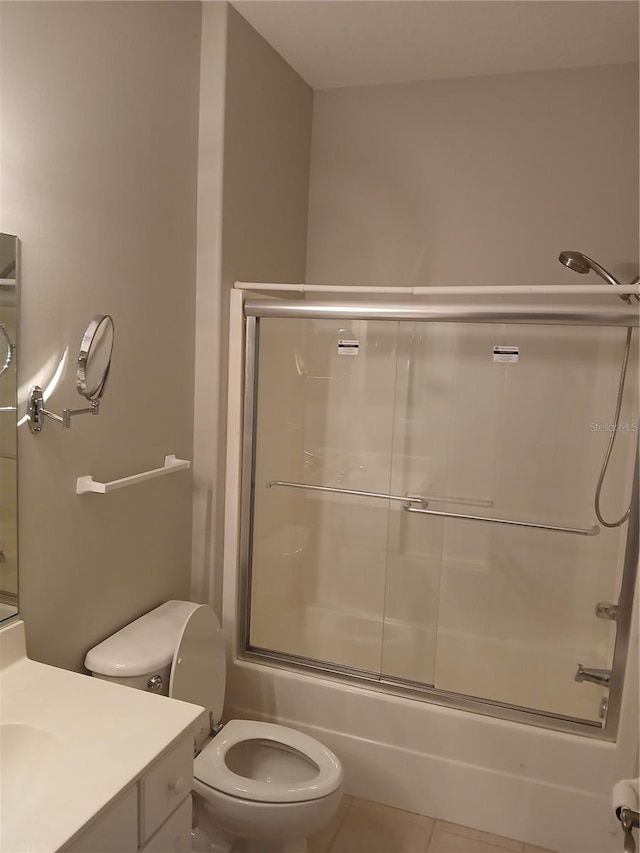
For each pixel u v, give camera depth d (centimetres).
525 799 222
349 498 278
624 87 255
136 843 128
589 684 234
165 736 135
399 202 287
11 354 155
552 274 269
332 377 271
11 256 153
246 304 242
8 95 150
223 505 247
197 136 227
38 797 118
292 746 202
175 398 227
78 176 173
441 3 218
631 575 216
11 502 158
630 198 258
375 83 285
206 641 207
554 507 257
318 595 285
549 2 214
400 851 215
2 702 145
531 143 267
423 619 270
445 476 267
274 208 267
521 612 265
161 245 212
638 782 120
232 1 220
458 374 258
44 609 172
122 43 186
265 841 197
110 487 180
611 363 239
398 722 236
